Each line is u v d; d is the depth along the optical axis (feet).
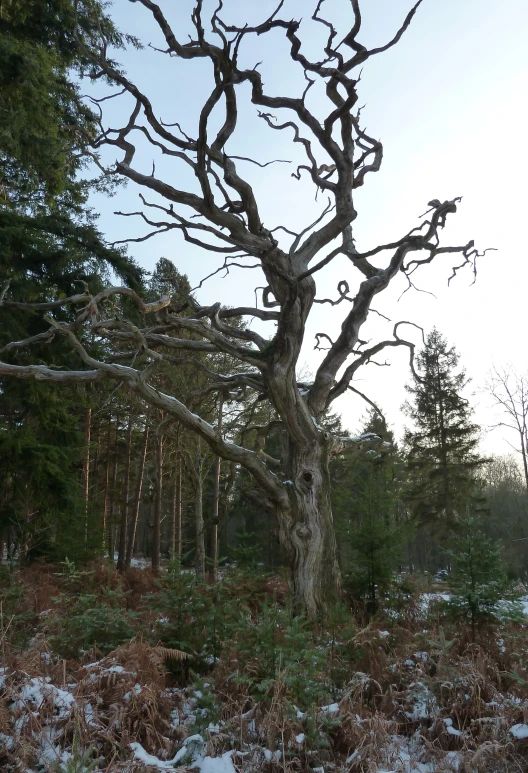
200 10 30.40
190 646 20.61
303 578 34.22
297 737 14.48
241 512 95.09
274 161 37.68
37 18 51.60
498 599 23.39
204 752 14.08
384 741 14.94
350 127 39.47
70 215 62.13
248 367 68.90
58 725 13.61
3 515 53.78
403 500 110.63
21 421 60.34
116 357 46.93
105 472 113.39
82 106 57.77
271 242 35.70
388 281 42.32
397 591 32.12
